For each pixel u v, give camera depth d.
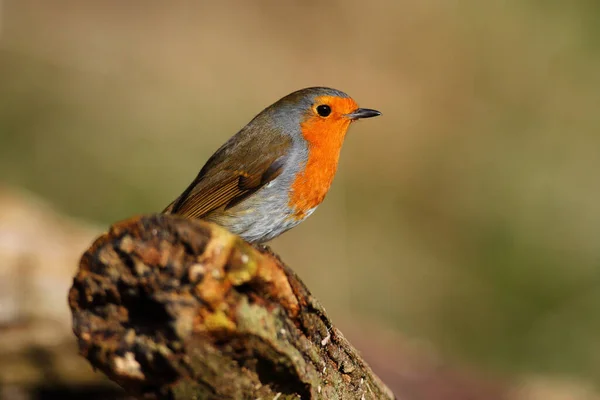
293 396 3.91
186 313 3.42
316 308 3.97
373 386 4.71
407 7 17.86
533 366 11.88
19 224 8.93
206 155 15.03
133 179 14.02
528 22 17.33
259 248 3.86
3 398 7.28
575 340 12.23
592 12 16.95
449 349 12.16
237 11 18.20
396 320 12.54
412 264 13.80
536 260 13.73
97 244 3.50
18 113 14.61
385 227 14.63
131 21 17.66
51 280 8.03
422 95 17.05
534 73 16.91
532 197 14.86
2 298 7.57
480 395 8.91
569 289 13.20
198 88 16.50
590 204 14.52
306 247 13.36
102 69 16.14
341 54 17.66
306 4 18.17
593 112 16.19
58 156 14.23
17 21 16.31
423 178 15.87
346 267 13.29
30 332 7.42
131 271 3.48
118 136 14.71
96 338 3.51
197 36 17.83
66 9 17.28
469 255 14.17
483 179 15.48
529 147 15.88
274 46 17.81
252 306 3.56
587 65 16.75
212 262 3.47
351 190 15.30
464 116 16.75
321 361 4.15
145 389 3.56
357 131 16.27
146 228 3.47
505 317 12.85
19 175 13.82
